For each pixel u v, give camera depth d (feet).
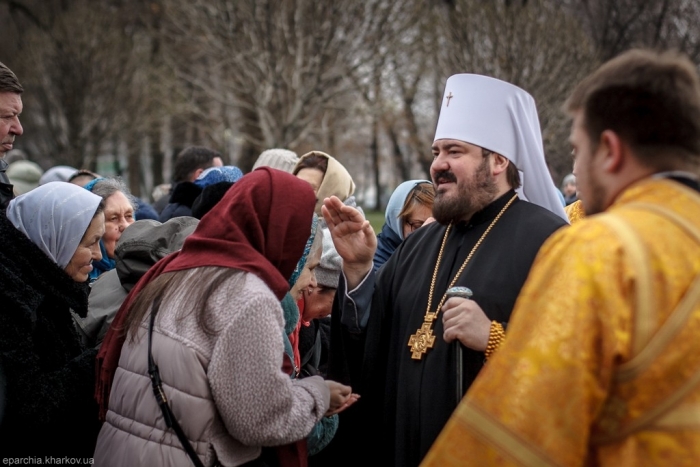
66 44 54.03
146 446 6.54
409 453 7.48
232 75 43.37
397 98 53.83
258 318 6.47
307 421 6.83
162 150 69.15
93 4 59.47
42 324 7.89
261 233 7.04
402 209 12.49
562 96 36.09
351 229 8.18
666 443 4.45
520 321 4.72
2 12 70.18
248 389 6.38
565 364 4.46
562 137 36.45
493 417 4.58
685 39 43.50
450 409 7.19
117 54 55.31
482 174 7.70
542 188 7.97
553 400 4.45
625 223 4.66
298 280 8.15
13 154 26.96
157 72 53.16
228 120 50.03
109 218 12.09
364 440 8.54
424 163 56.24
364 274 8.36
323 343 10.96
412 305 7.89
